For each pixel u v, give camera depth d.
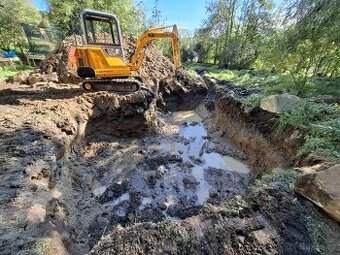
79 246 3.45
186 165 6.51
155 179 5.79
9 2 18.27
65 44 10.98
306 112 4.90
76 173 5.25
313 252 2.13
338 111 4.59
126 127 7.84
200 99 12.95
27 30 21.72
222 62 21.25
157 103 11.08
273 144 5.42
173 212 4.74
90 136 7.05
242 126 7.21
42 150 4.43
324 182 2.44
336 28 4.82
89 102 7.35
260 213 2.59
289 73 6.83
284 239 2.26
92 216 4.36
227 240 2.30
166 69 13.81
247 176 5.97
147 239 2.37
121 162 6.40
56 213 3.32
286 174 3.21
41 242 2.56
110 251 2.27
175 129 9.43
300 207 2.56
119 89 8.12
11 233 2.62
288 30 5.88
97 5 19.70
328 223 2.38
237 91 9.04
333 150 3.57
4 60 14.70
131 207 4.79
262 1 19.00
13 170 3.69
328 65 5.91
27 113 5.91
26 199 3.17
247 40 19.47
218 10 21.00
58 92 7.84
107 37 7.38
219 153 7.23
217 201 5.08
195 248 2.26
